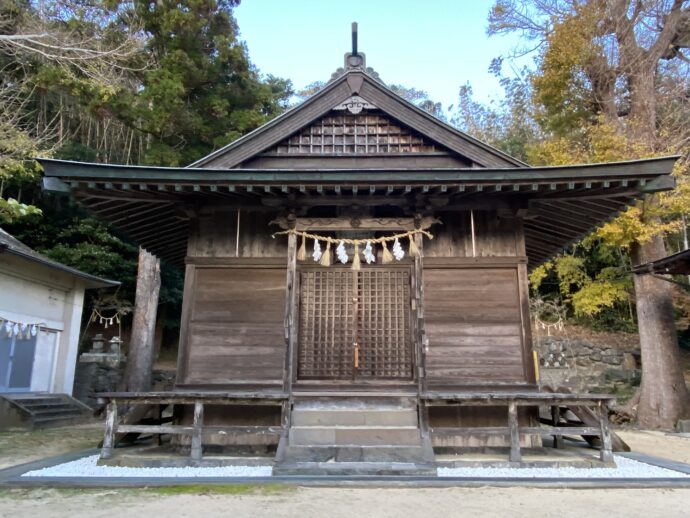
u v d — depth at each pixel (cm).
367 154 792
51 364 1408
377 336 718
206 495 462
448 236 745
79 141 1912
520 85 1673
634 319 1928
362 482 509
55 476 534
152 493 470
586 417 673
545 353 1669
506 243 738
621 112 1463
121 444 753
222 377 699
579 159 1265
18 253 1117
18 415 1108
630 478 532
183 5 1570
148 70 1504
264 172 625
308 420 629
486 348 704
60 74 1312
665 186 616
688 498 465
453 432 601
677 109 1422
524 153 2253
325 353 711
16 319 1246
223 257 739
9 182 1586
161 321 2031
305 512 407
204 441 670
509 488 498
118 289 1831
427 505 433
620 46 1370
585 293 1446
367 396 644
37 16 1345
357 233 752
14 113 1263
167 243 968
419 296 670
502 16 1546
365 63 802
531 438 684
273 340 712
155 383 1683
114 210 768
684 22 1355
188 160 1581
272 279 736
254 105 1734
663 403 1186
